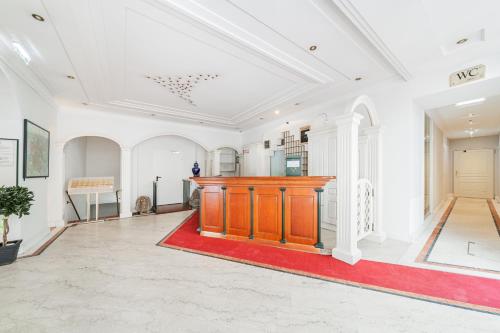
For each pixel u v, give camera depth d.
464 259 3.11
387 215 4.16
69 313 2.01
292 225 3.57
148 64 3.44
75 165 6.86
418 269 2.82
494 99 4.81
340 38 2.80
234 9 2.27
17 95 3.32
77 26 2.47
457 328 1.78
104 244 3.91
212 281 2.57
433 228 4.75
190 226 5.20
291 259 3.16
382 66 3.56
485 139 9.16
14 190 3.09
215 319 1.92
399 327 1.80
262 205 3.81
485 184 9.18
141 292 2.35
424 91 3.72
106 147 8.20
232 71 3.70
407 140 3.92
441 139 7.76
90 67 3.47
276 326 1.83
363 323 1.86
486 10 2.34
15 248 3.14
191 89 4.51
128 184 6.41
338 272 2.76
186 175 9.41
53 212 5.21
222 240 4.04
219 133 8.48
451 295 2.23
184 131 7.62
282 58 3.28
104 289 2.41
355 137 3.15
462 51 3.09
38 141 4.06
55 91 4.48
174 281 2.58
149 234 4.55
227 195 4.14
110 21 2.41
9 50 2.91
